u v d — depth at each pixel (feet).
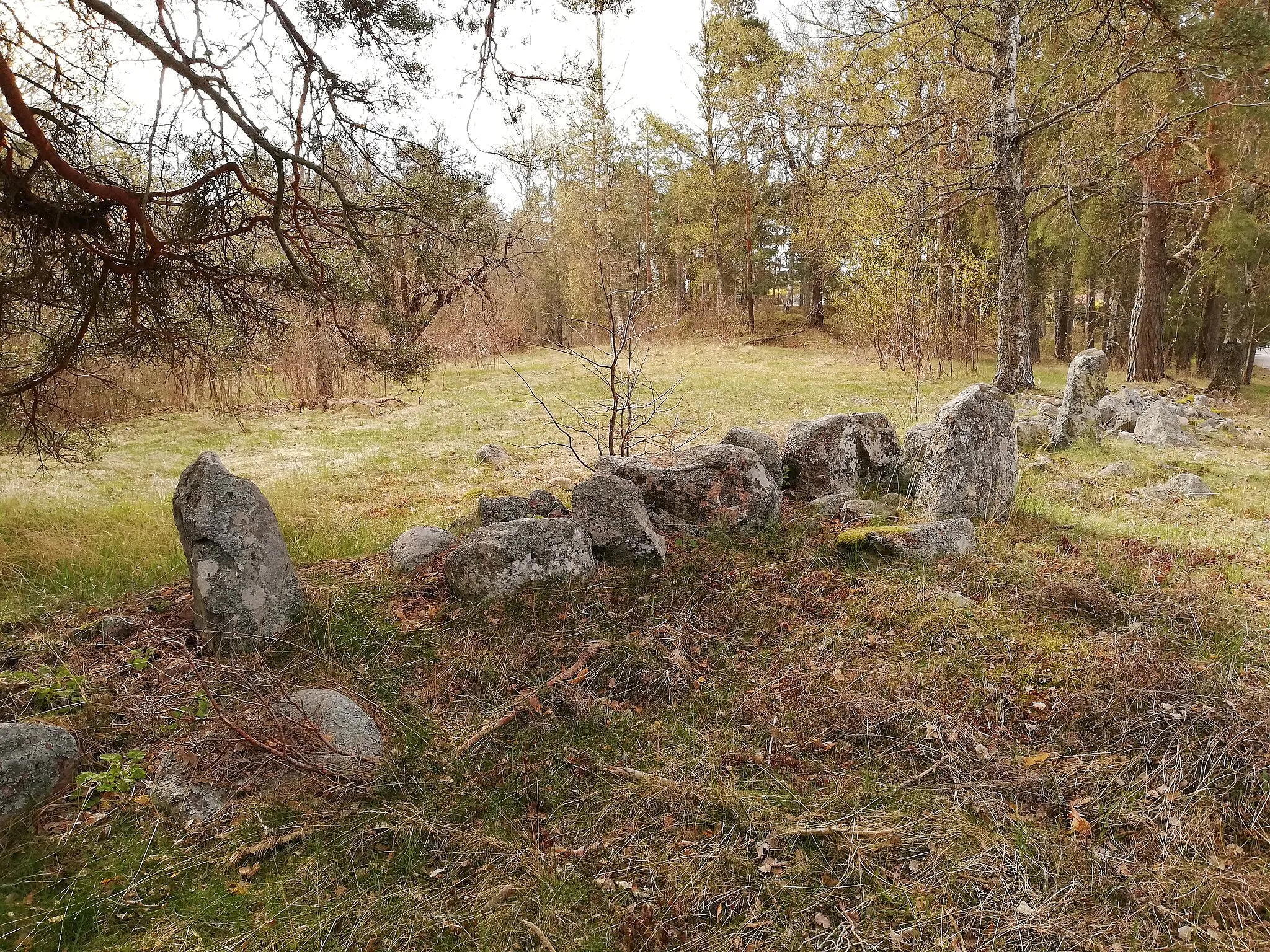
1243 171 49.19
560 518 15.48
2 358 18.15
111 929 7.29
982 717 10.52
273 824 8.65
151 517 21.49
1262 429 36.73
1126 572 14.80
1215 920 7.32
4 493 25.17
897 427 38.27
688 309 118.93
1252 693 10.19
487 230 21.09
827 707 10.69
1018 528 18.48
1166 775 9.14
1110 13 39.42
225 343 20.06
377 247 18.97
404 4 18.11
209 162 16.29
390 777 9.41
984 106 51.31
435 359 21.22
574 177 92.58
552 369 71.41
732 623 13.24
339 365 48.98
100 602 14.73
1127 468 26.00
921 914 7.42
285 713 9.80
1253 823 8.43
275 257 19.80
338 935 7.29
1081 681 10.97
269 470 32.63
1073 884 7.76
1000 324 50.39
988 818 8.70
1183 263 61.52
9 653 12.20
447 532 16.75
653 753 10.00
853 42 54.34
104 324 16.98
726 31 87.10
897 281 59.47
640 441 22.61
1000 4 43.50
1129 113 51.52
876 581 14.53
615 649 12.04
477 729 10.40
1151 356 56.44
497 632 12.68
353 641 12.48
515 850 8.32
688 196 97.86
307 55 17.10
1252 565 16.06
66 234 13.67
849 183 57.36
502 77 19.54
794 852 8.27
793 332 96.68
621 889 7.88
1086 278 64.34
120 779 9.07
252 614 12.17
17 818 8.41
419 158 19.58
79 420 22.08
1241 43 40.55
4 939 7.11
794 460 20.45
